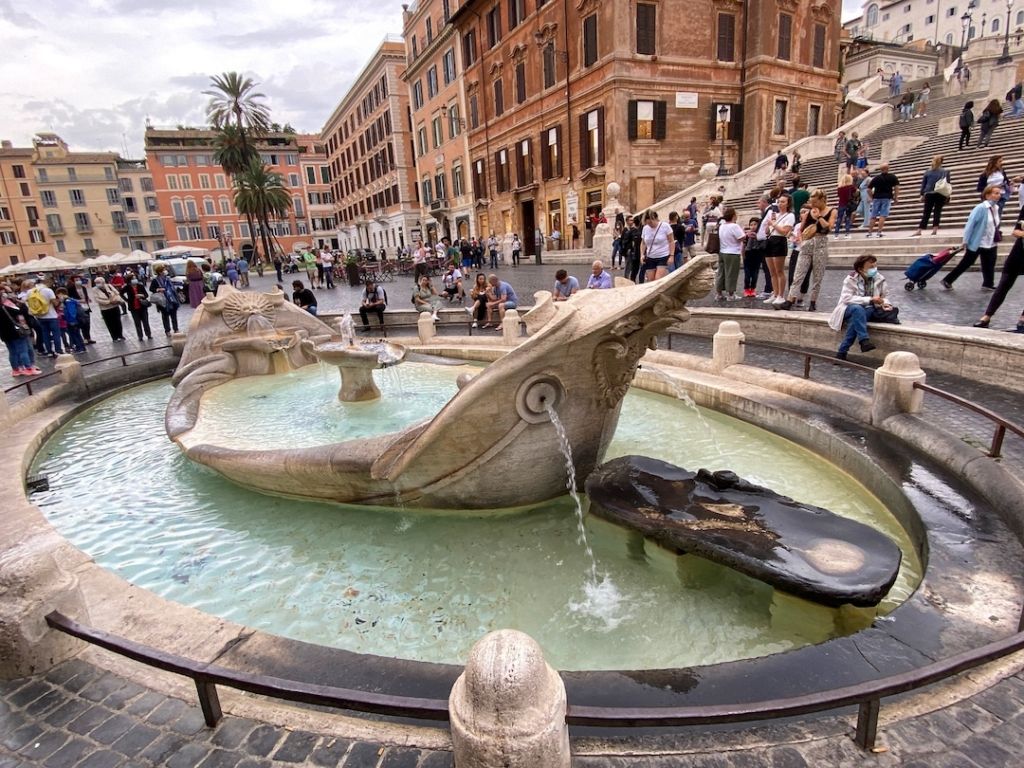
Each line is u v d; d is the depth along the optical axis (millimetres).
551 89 31359
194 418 7188
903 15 69750
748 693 2486
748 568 3283
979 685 2469
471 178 41906
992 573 3221
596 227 23172
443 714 1948
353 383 7883
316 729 2420
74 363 9516
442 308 15789
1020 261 7020
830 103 32531
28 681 2777
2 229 73125
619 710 1948
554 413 4277
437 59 43469
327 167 85438
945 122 22703
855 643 2748
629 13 26531
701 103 28734
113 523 5109
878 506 4633
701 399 7324
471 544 4387
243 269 31125
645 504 3992
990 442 4816
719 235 11844
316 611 3748
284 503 5250
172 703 2613
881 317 7855
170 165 75062
